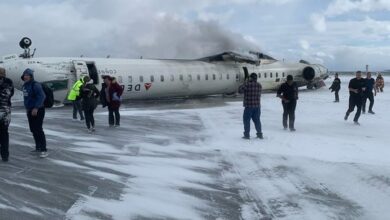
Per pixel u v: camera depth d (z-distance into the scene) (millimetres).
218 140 12148
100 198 6641
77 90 16484
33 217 5695
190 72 27078
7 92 8312
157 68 25672
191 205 6504
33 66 21953
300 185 7594
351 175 8094
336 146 11156
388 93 35000
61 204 6273
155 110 21188
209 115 18859
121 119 17188
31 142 11242
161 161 9414
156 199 6727
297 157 9766
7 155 8742
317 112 19609
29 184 7191
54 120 16578
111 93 14633
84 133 13266
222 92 29438
